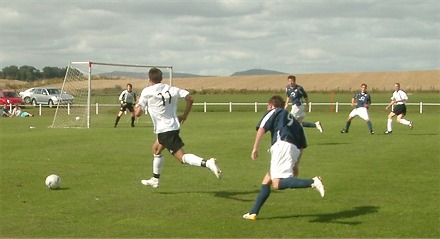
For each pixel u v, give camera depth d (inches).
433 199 418.3
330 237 322.7
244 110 1915.6
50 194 441.4
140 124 1278.3
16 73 4547.2
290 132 352.8
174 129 421.4
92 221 358.3
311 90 2837.1
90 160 633.0
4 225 348.8
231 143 813.2
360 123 1237.7
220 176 400.2
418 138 872.9
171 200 419.2
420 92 2632.9
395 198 422.6
